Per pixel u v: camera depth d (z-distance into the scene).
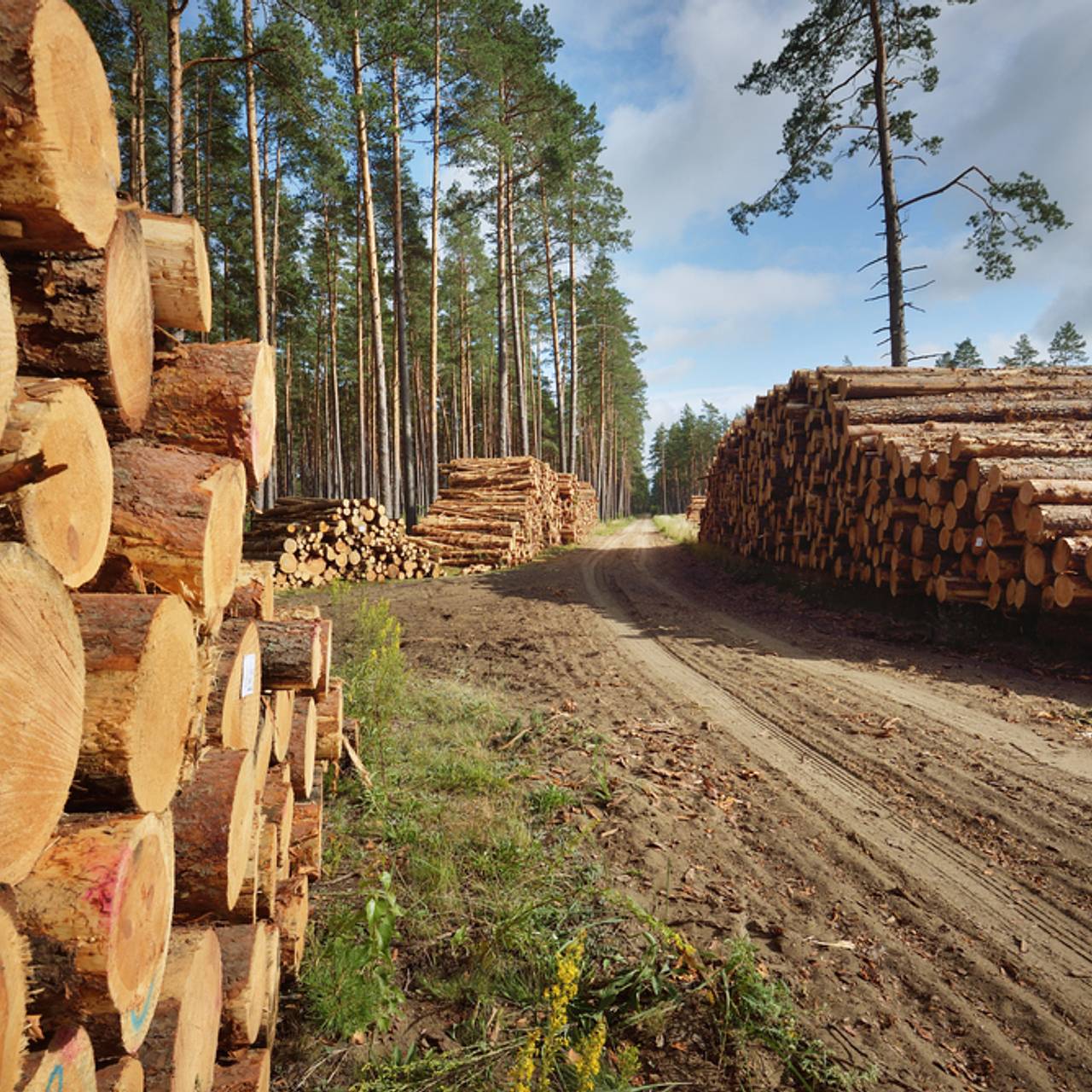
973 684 6.26
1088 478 7.01
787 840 3.58
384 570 14.22
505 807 3.85
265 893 2.10
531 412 49.97
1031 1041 2.28
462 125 20.41
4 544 0.88
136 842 1.20
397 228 20.03
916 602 9.12
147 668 1.25
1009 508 7.19
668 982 2.49
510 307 31.91
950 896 3.09
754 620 9.86
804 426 12.66
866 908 3.01
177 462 1.66
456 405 39.72
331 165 17.66
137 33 16.02
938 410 9.98
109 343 1.41
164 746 1.35
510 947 2.71
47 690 0.97
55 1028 1.09
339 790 4.02
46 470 1.08
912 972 2.61
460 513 18.83
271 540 12.61
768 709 5.73
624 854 3.43
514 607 10.91
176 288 1.80
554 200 28.72
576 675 6.88
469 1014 2.41
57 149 1.12
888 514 9.15
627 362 50.09
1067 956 2.69
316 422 42.53
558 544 25.92
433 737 4.92
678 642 8.43
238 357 1.94
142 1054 1.36
